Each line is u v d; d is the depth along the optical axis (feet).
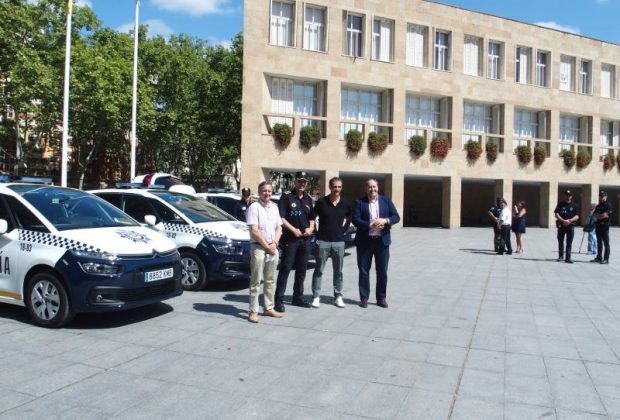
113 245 22.98
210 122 140.97
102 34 126.93
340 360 18.89
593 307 29.19
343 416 14.17
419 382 16.83
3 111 110.63
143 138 144.15
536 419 14.23
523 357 19.66
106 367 17.72
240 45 136.67
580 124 119.96
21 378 16.55
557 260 51.39
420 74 97.60
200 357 18.95
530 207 132.16
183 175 167.53
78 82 108.58
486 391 16.16
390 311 27.04
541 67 112.68
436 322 24.85
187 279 31.45
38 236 23.22
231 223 33.47
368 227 27.55
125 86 118.32
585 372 18.10
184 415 14.05
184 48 149.89
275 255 24.86
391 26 96.17
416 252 57.16
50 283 22.47
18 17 104.32
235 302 28.50
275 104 89.35
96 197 27.96
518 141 111.14
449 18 100.37
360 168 92.27
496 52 107.34
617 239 84.89
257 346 20.42
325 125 90.27
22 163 115.65
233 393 15.62
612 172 120.37
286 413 14.29
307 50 88.63
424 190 121.70
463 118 105.81
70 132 122.01
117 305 22.06
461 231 93.09
